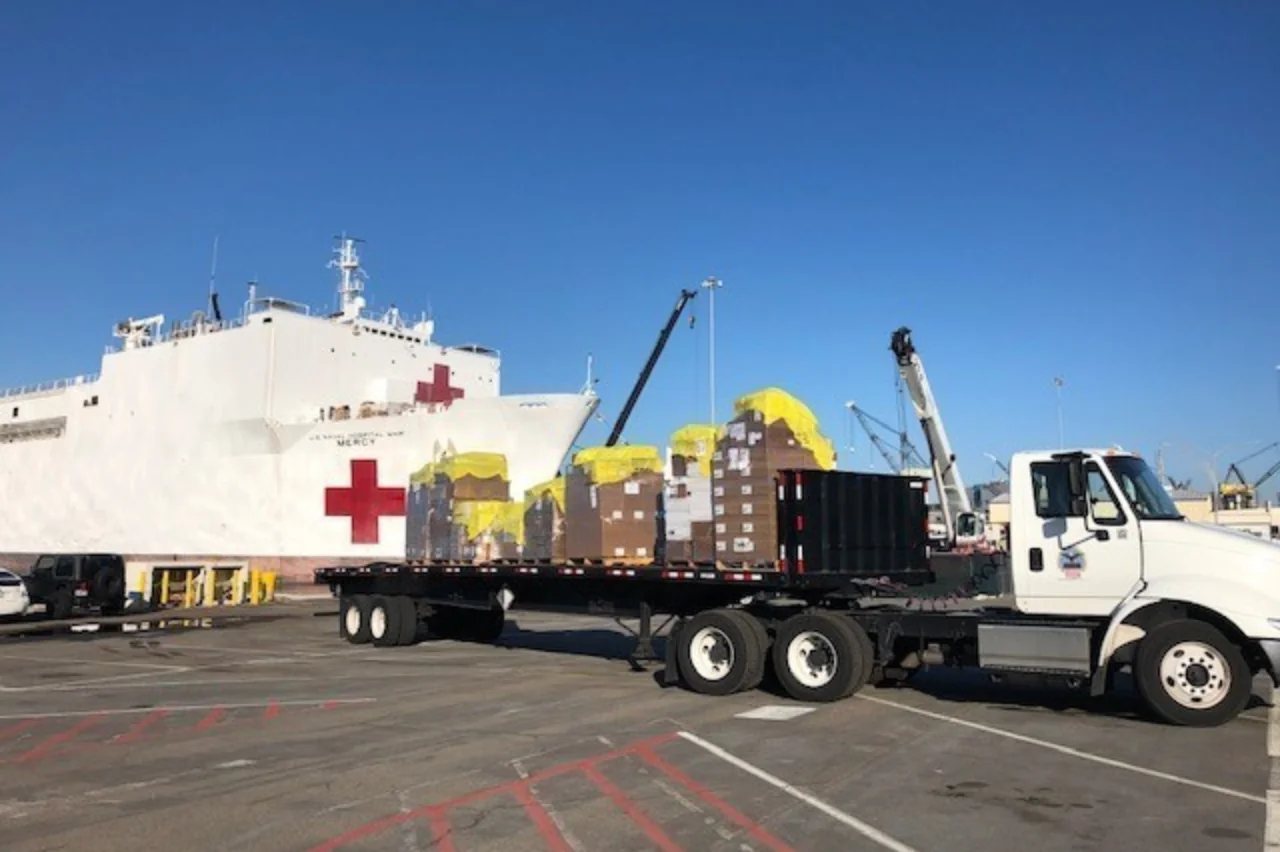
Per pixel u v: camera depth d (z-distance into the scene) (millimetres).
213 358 34469
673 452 12586
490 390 39000
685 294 41719
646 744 8453
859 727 9195
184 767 7723
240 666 14766
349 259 36625
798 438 11648
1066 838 5672
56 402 40719
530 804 6500
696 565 12156
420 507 17656
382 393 34844
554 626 21719
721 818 6141
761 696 11227
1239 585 9031
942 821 6031
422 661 15297
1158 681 9117
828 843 5625
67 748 8555
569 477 13805
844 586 11555
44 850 5617
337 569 18438
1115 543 9695
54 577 24391
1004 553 13359
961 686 11844
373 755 8102
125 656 16359
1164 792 6680
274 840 5766
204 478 34375
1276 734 8656
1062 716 9727
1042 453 10219
